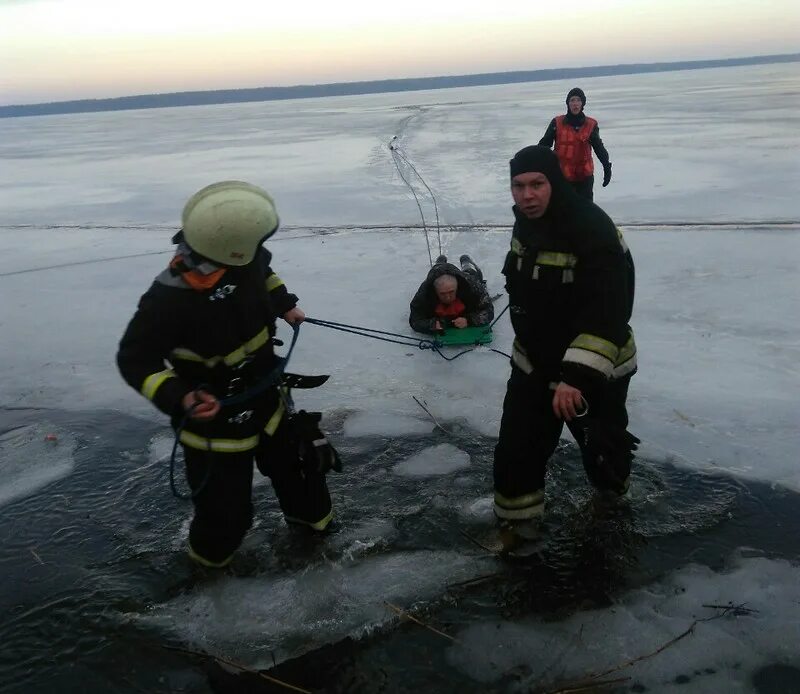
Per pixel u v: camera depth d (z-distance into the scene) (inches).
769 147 596.7
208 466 106.4
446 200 438.3
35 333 244.8
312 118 1728.6
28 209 510.3
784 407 163.6
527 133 876.6
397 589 115.6
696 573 115.0
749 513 128.8
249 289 100.3
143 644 106.7
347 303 254.5
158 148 1023.0
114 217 457.4
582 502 134.3
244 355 102.9
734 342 200.8
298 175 602.5
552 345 110.5
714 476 139.6
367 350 211.9
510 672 98.8
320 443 111.0
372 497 140.7
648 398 171.5
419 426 167.2
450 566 120.3
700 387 175.6
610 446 104.3
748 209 357.1
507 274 113.0
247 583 118.4
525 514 122.8
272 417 110.9
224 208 89.9
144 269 320.2
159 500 142.8
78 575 122.1
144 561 124.9
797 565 115.6
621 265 101.8
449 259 300.5
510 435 118.6
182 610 113.2
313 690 98.0
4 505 143.9
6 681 101.0
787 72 3481.8
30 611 113.9
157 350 97.5
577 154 335.6
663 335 209.2
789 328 208.1
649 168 515.2
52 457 161.8
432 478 146.6
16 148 1242.6
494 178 515.5
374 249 325.4
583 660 99.8
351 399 181.8
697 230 321.7
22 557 127.9
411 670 100.2
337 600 113.7
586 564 118.7
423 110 1732.3
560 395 101.0
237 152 866.8
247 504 112.3
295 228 378.6
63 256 352.8
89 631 109.4
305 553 124.8
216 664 102.7
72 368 212.8
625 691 94.5
